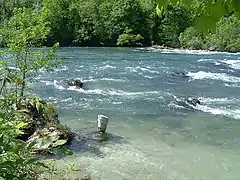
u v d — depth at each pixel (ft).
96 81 66.64
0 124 7.56
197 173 26.17
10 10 152.87
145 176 25.31
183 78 72.23
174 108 46.60
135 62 98.58
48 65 37.32
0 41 35.55
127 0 181.27
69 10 182.09
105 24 182.39
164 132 36.06
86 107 46.21
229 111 45.39
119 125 38.27
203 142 33.14
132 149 30.78
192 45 157.58
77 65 88.69
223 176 25.76
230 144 32.73
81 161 27.30
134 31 181.68
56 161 26.07
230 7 4.01
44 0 178.60
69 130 33.63
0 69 11.24
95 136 33.86
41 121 31.22
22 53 34.35
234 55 128.16
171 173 26.00
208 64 95.86
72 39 184.44
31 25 35.76
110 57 111.75
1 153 7.17
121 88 60.49
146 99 52.01
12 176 6.89
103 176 24.90
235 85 65.21
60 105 46.85
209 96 55.01
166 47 166.61
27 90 46.09
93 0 185.26
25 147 7.80
